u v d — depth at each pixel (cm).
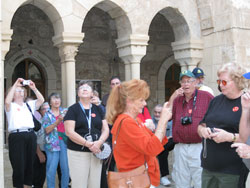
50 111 465
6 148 802
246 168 258
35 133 466
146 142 221
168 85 1121
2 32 520
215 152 265
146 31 654
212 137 253
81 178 361
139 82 237
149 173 241
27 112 433
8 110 423
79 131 366
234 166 258
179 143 372
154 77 1062
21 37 909
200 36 716
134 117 238
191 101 367
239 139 246
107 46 1011
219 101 277
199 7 705
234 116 258
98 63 1001
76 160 361
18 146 423
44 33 939
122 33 663
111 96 241
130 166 232
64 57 598
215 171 266
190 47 696
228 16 654
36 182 487
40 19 933
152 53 1057
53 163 451
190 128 356
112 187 230
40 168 489
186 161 366
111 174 234
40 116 525
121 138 230
